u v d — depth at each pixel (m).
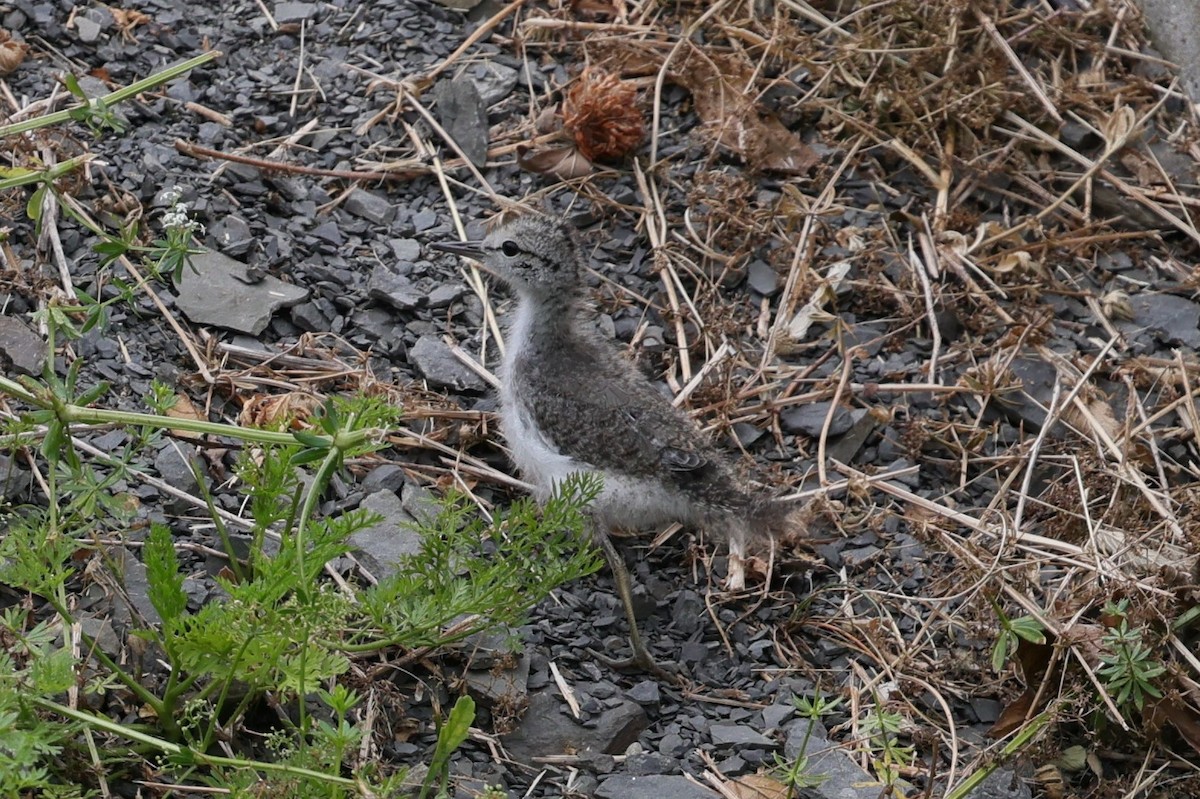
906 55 13.20
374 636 8.57
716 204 11.97
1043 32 13.55
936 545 10.09
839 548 10.14
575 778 8.36
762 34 13.47
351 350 10.88
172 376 10.20
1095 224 12.48
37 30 12.36
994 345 11.64
